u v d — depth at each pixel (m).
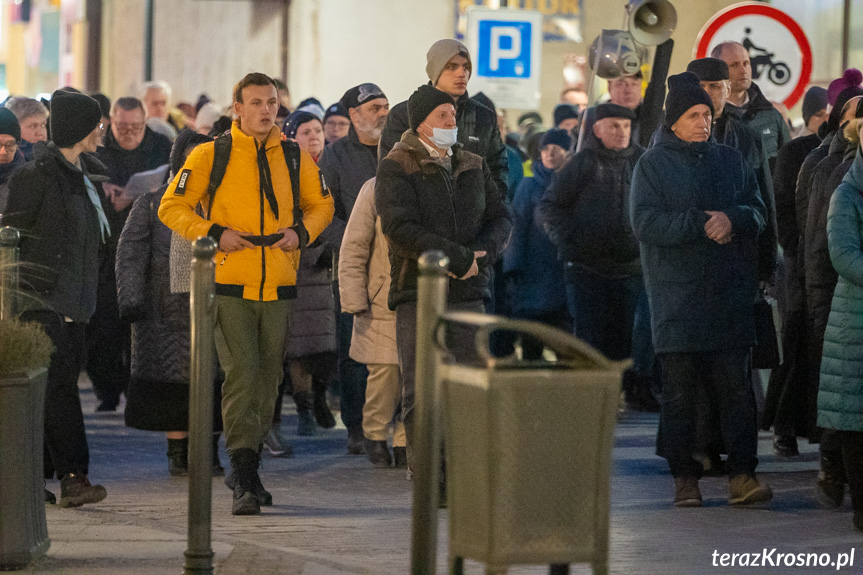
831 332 19.06
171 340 22.86
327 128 32.19
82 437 20.27
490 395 11.46
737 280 20.28
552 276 31.50
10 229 18.70
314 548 17.39
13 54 75.31
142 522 18.95
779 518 19.75
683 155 20.55
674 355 20.41
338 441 27.59
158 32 68.69
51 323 20.11
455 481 12.00
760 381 26.55
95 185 25.64
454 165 20.50
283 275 19.67
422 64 65.19
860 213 19.14
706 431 22.64
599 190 28.73
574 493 11.69
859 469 18.89
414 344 20.58
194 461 14.97
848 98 22.80
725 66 22.53
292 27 65.00
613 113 28.72
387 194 20.00
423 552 13.25
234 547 16.94
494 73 35.38
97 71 70.88
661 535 18.42
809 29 59.47
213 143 19.62
